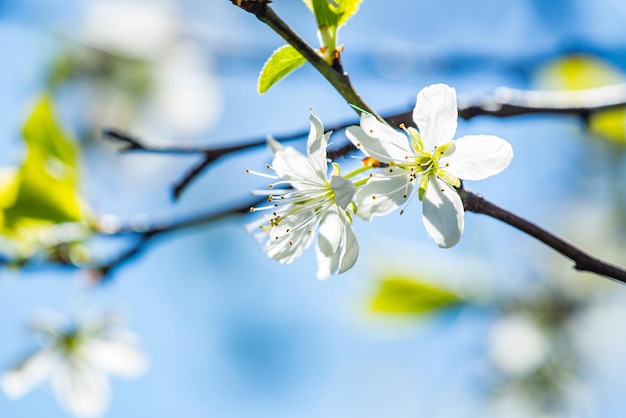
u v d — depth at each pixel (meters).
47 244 0.47
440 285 0.50
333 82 0.37
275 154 0.39
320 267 0.38
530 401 0.53
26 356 0.52
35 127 0.47
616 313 0.53
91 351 0.52
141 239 0.47
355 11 0.37
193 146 0.42
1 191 0.47
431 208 0.37
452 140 0.37
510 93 0.44
